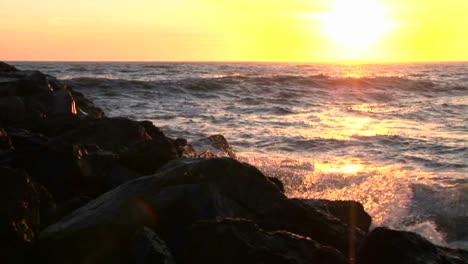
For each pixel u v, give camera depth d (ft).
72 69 245.04
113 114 79.15
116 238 18.93
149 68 296.10
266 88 119.55
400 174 43.39
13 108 38.37
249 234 18.20
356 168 46.34
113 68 282.15
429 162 50.60
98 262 18.49
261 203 21.70
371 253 19.02
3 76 52.70
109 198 20.39
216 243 17.94
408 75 222.89
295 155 52.49
